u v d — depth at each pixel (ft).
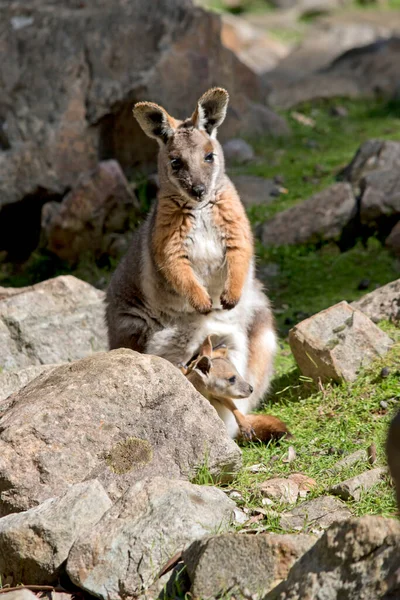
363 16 132.16
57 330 43.04
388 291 41.01
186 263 35.35
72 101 64.75
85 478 26.40
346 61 87.71
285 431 32.45
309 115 77.71
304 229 54.80
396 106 78.13
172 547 22.98
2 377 36.17
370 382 35.14
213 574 21.58
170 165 35.50
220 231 35.53
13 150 64.28
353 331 36.35
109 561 22.74
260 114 71.15
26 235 65.72
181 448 27.48
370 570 19.40
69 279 44.83
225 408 33.88
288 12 142.51
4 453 26.21
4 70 66.08
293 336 36.55
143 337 37.01
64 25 67.00
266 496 27.25
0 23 67.51
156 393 27.94
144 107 36.45
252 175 63.93
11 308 42.86
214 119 37.19
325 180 61.82
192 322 36.09
